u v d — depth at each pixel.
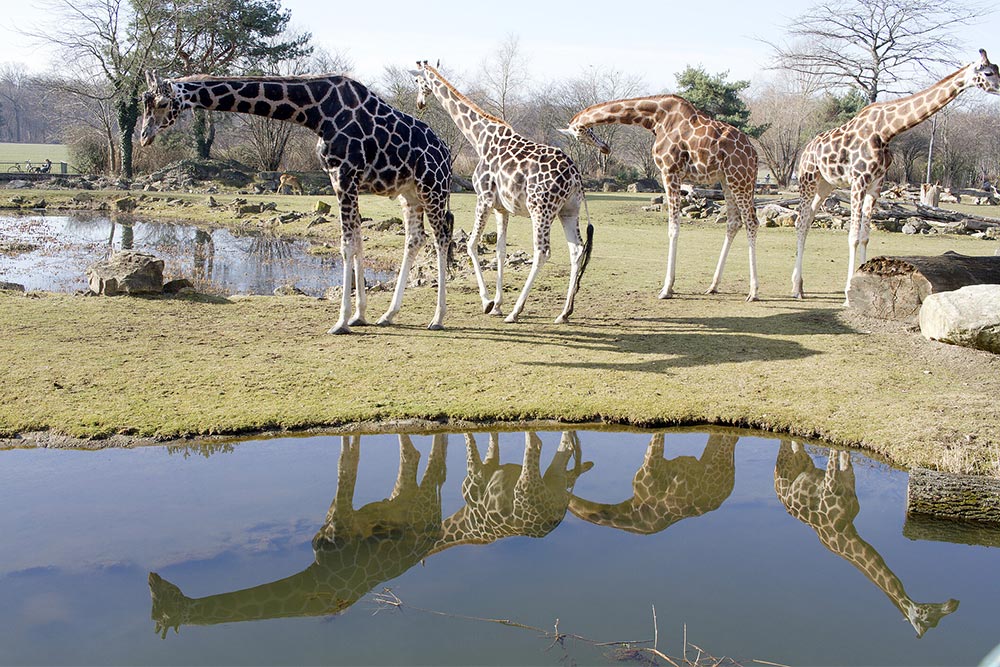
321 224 23.73
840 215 23.61
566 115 57.44
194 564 4.51
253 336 8.63
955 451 5.82
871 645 3.83
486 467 6.06
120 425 6.12
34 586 4.23
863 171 10.04
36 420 6.13
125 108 41.47
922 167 60.53
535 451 6.35
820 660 3.69
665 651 3.73
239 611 4.06
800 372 7.75
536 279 12.79
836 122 51.56
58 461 5.71
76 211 28.66
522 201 9.30
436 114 50.00
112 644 3.76
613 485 5.85
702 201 26.27
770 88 58.66
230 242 20.81
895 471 5.97
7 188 34.69
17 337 8.12
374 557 4.70
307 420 6.39
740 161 10.71
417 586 4.35
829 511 5.45
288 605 4.14
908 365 7.96
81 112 54.25
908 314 9.51
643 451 6.39
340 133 8.27
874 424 6.50
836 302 11.16
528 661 3.63
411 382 7.25
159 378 7.09
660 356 8.25
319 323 9.34
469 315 10.05
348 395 6.89
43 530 4.82
